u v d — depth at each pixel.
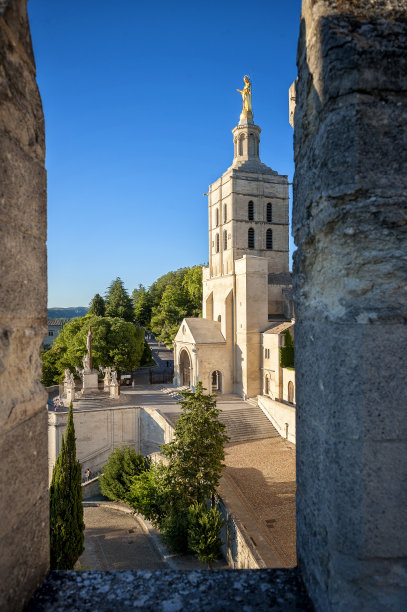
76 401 45.53
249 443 38.50
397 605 3.06
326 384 3.34
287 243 59.72
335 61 3.27
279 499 26.62
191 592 3.71
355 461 3.07
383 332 3.07
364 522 3.04
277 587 3.83
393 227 3.18
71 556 20.75
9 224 3.35
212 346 53.09
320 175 3.48
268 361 48.91
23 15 3.64
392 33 3.30
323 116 3.42
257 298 51.25
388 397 3.05
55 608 3.52
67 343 60.06
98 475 37.88
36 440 3.76
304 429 3.91
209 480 25.38
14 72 3.49
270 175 58.78
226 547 23.80
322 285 3.57
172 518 24.52
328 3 3.35
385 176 3.20
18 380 3.53
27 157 3.71
